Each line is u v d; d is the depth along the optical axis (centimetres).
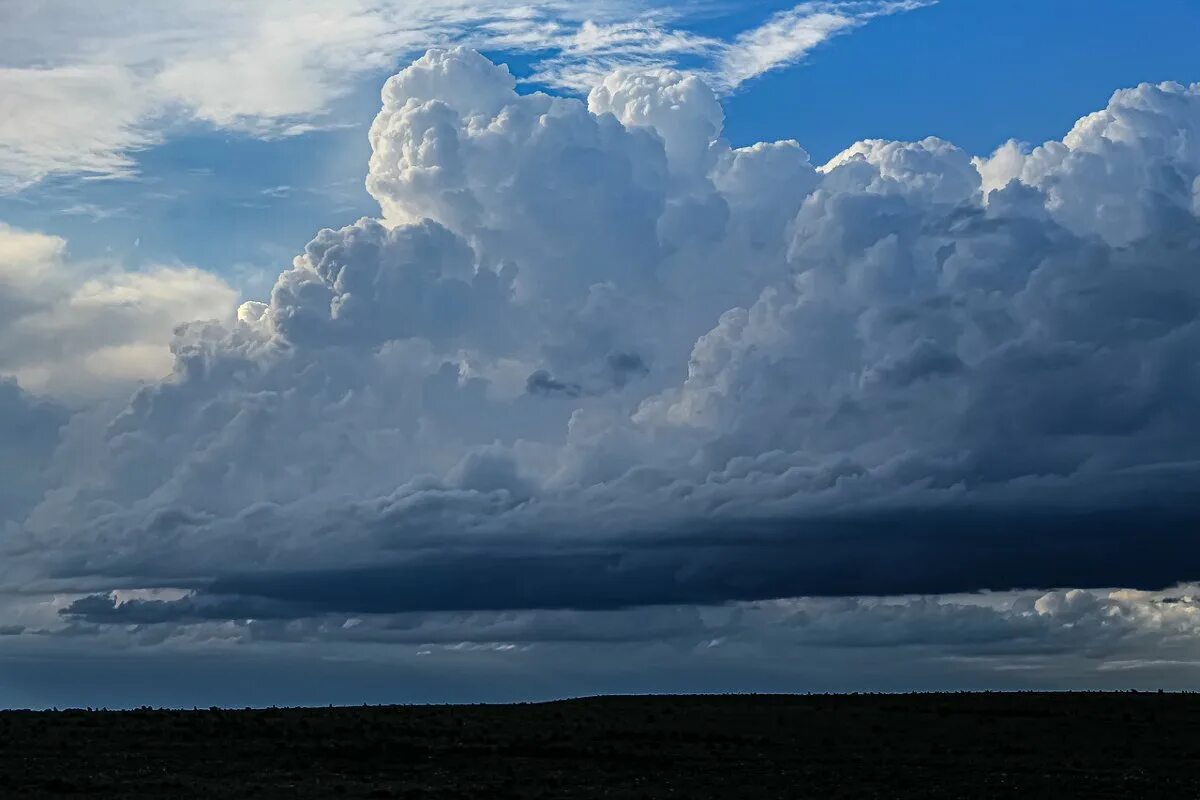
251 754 10312
